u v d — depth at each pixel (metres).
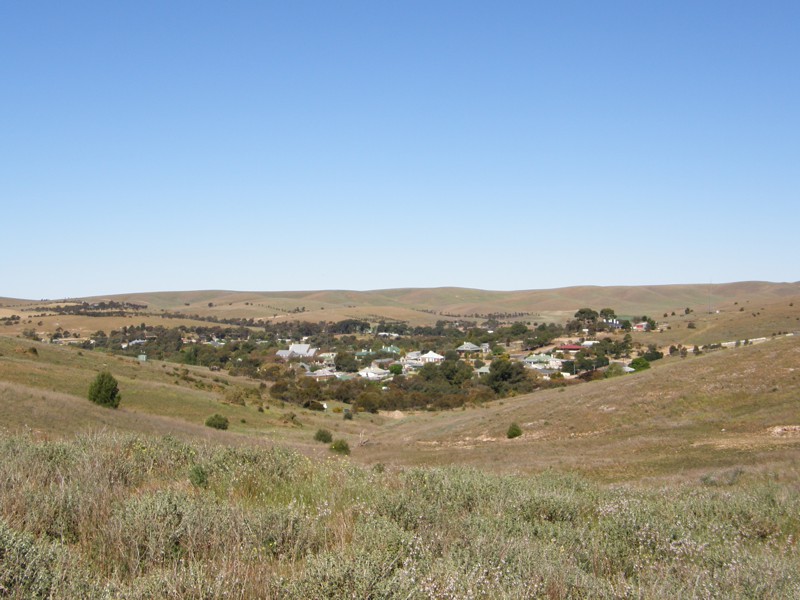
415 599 3.87
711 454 23.02
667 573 4.87
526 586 4.20
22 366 47.81
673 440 28.03
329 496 6.84
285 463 8.44
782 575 4.79
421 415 67.19
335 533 5.45
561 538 6.05
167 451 8.52
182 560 4.08
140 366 67.81
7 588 3.49
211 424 40.31
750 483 13.02
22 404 26.00
